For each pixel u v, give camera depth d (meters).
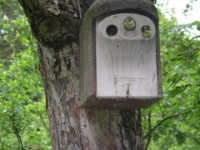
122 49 1.50
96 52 1.50
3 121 3.05
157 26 1.54
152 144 3.97
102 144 1.58
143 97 1.51
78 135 1.58
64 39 1.59
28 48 3.06
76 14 1.59
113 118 1.59
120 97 1.50
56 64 1.61
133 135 1.61
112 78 1.50
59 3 1.57
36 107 3.18
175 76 2.70
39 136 3.24
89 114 1.59
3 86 3.07
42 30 1.59
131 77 1.51
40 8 1.57
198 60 2.67
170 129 2.94
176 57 2.73
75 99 1.60
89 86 1.49
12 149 3.20
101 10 1.49
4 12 4.65
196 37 2.67
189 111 2.82
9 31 3.12
